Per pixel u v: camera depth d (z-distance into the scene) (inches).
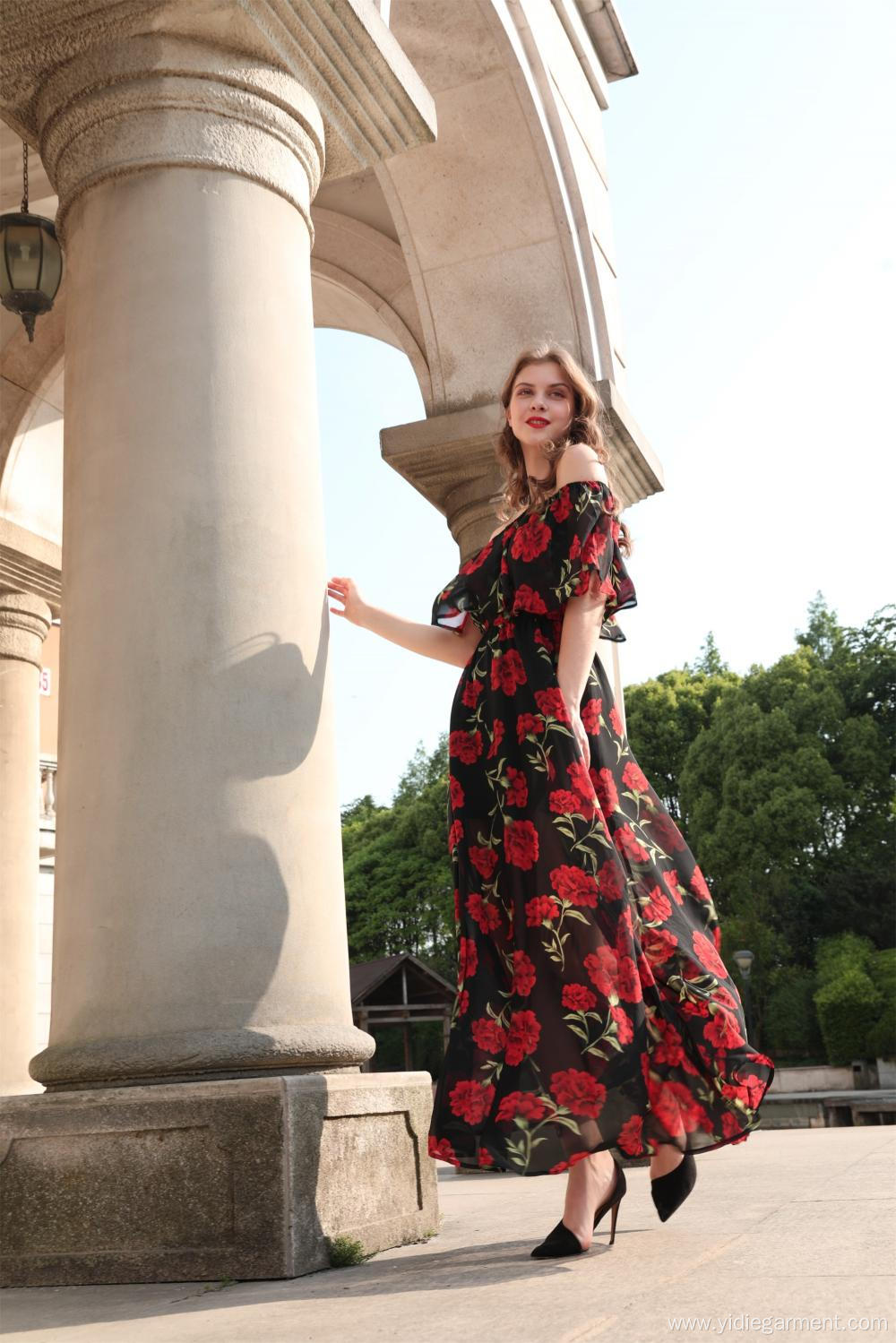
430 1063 1435.8
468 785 102.3
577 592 100.9
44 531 288.8
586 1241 88.3
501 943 97.0
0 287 210.1
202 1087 92.3
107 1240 92.0
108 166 119.7
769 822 1304.1
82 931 102.0
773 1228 91.7
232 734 105.0
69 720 108.5
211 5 118.6
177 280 115.4
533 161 261.4
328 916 107.3
